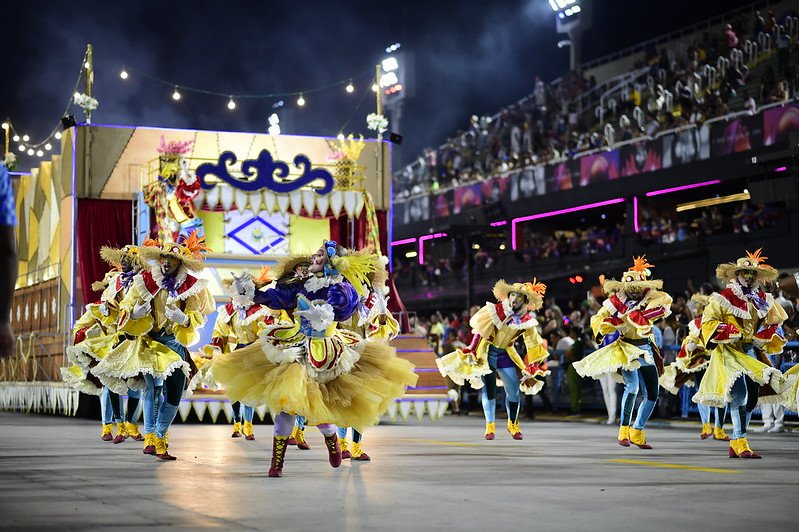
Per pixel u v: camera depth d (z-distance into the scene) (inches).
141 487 257.1
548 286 1088.2
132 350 362.6
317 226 727.1
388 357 304.0
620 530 190.5
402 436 491.8
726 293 379.2
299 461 342.0
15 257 143.5
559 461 345.4
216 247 698.8
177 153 699.4
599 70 1299.2
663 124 1025.5
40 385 693.9
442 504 227.3
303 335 291.4
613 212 1146.0
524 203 1159.0
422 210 1314.0
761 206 892.6
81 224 695.1
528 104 1289.4
